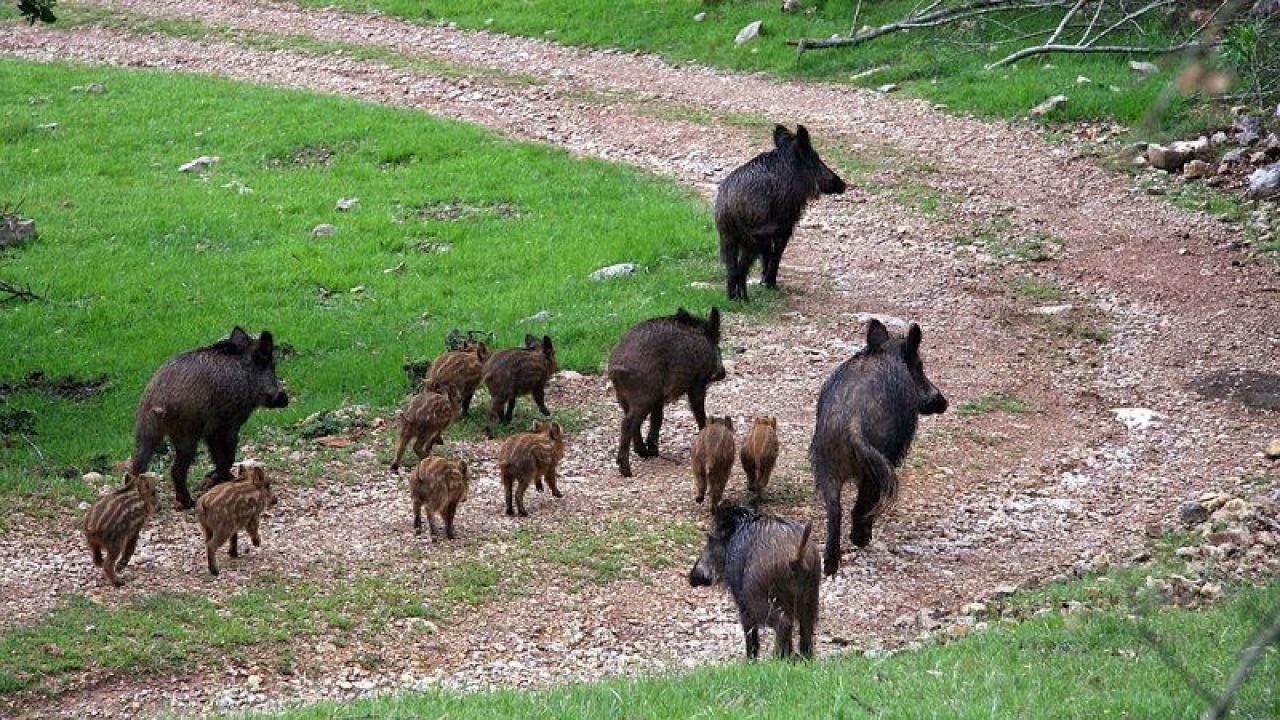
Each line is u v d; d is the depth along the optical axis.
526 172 27.86
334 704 10.52
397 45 37.38
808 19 35.03
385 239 24.88
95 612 12.34
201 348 14.63
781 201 20.69
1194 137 27.12
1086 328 20.17
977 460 16.11
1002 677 9.70
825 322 20.33
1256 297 21.14
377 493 15.07
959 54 32.09
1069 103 28.91
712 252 23.47
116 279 23.03
